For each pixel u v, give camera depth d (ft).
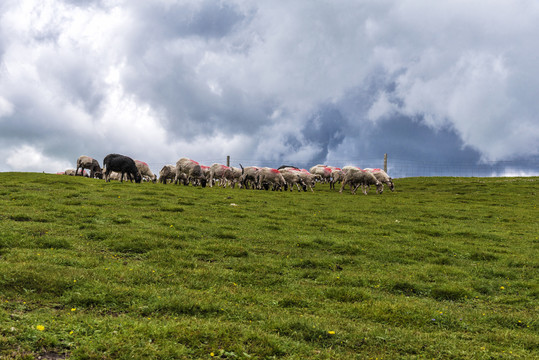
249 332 23.58
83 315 24.29
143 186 107.86
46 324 21.81
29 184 94.02
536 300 37.22
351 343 24.71
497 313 33.01
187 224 60.34
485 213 93.30
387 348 24.50
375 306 32.12
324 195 119.65
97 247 44.21
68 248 42.68
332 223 72.38
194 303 28.25
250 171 138.00
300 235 59.72
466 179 188.85
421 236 64.90
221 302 29.68
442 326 29.40
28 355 18.07
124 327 22.54
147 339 21.29
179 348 20.76
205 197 94.73
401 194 134.82
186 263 40.50
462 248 57.72
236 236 55.47
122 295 28.71
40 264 33.58
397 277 41.96
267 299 32.42
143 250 44.70
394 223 74.84
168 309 27.37
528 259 52.26
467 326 29.55
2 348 18.49
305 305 32.14
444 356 23.73
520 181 171.53
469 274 45.39
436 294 38.06
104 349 19.79
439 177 199.62
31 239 43.14
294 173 141.28
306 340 24.81
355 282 39.50
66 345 19.81
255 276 38.91
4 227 47.65
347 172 132.87
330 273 42.11
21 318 22.25
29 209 60.85
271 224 66.39
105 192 89.04
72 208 63.72
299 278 40.29
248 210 80.38
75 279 30.58
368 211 88.79
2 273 29.43
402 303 33.32
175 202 81.87
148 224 58.23
